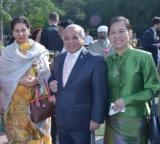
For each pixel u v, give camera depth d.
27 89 5.98
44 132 6.21
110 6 62.00
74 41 4.76
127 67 4.55
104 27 11.52
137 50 4.60
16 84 5.96
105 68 4.70
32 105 5.68
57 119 4.82
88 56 4.76
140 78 4.56
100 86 4.64
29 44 6.13
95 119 4.63
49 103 5.63
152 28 11.69
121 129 4.57
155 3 56.91
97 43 11.50
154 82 4.56
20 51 6.09
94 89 4.66
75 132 4.73
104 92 4.66
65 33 4.81
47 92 5.64
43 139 6.25
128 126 4.55
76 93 4.69
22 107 6.02
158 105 4.95
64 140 4.83
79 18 64.00
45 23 50.19
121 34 4.55
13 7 48.78
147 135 4.66
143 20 57.91
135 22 58.28
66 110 4.71
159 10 56.94
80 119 4.70
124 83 4.55
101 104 4.63
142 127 4.59
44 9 50.41
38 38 8.54
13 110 6.05
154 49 11.53
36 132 6.13
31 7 49.66
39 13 49.78
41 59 6.10
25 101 6.00
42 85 5.74
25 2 49.25
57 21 9.67
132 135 4.56
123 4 59.62
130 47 4.67
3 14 41.88
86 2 64.44
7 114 6.11
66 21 7.37
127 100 4.48
